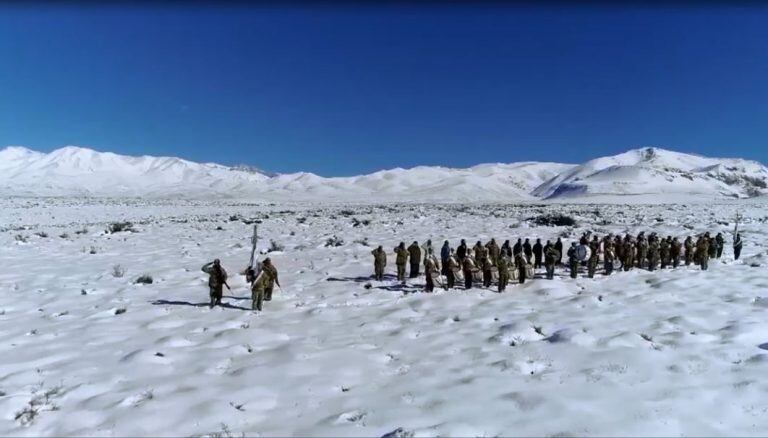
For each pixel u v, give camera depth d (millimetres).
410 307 14180
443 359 9898
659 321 12125
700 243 20297
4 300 14961
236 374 9156
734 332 11055
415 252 18578
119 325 12336
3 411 7695
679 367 9188
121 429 7156
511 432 6910
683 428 7059
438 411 7578
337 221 44000
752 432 6957
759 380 8570
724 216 49531
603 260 20969
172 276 18922
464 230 35188
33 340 11180
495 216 50062
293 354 10086
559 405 7684
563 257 24078
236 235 33219
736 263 21812
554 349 10289
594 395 8070
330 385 8664
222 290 15898
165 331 11867
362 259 22891
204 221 46156
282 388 8547
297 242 29234
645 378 8734
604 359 9609
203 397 8156
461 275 18297
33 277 18641
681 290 15852
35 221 49531
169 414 7559
